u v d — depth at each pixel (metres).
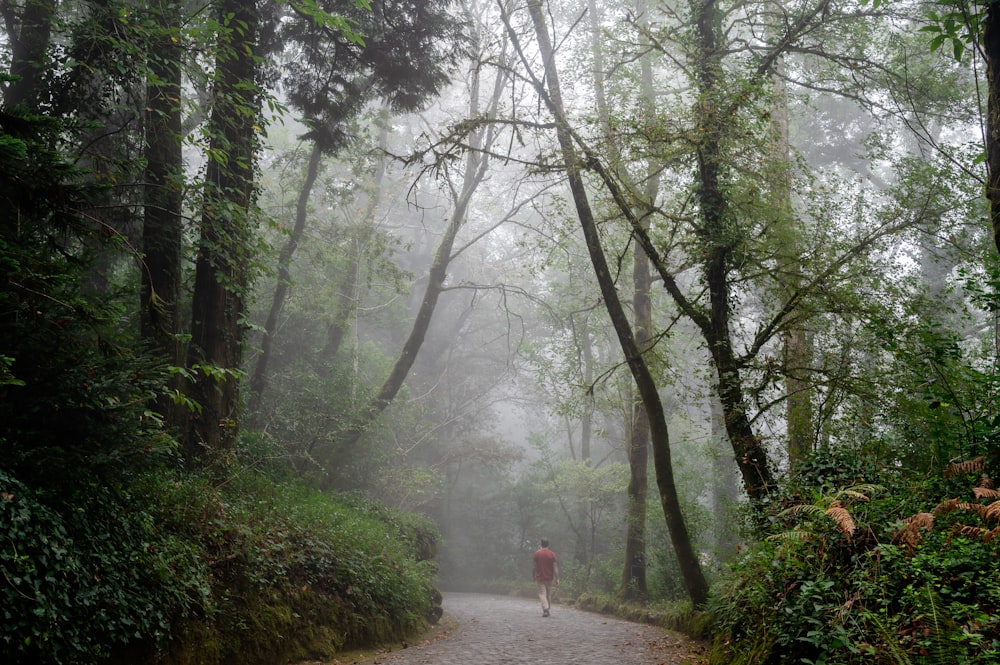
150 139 12.09
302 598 9.95
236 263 12.61
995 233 7.03
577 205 13.20
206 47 11.29
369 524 15.02
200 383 12.34
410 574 13.88
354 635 10.64
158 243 11.80
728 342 12.05
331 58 16.00
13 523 5.25
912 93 14.02
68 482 6.20
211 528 9.00
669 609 15.75
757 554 7.72
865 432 10.59
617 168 12.89
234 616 8.34
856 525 6.59
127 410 6.64
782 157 13.92
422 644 11.92
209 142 12.66
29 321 6.11
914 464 8.75
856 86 13.98
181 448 11.50
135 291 7.25
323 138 16.55
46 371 6.19
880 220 12.34
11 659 5.03
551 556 18.56
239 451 13.91
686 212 13.22
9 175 5.99
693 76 12.38
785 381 11.92
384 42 15.34
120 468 6.64
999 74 6.97
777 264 12.59
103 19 10.47
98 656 5.92
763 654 6.63
